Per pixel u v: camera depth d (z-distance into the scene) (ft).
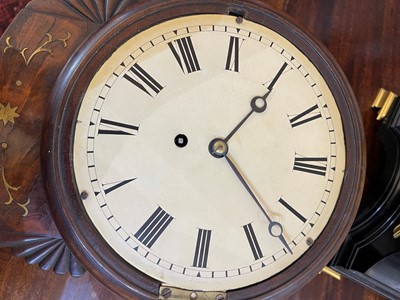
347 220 1.38
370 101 1.77
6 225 1.47
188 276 1.31
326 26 1.76
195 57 1.38
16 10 2.00
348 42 1.78
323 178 1.41
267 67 1.42
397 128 1.62
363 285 1.74
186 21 1.38
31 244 1.48
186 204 1.33
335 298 1.74
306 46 1.43
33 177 1.49
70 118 1.27
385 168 1.68
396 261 1.54
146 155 1.32
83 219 1.25
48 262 1.50
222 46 1.40
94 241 1.26
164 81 1.35
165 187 1.32
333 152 1.42
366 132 1.75
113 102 1.31
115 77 1.32
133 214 1.29
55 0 1.55
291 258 1.36
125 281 1.26
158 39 1.36
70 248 1.26
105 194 1.28
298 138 1.41
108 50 1.31
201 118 1.36
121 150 1.30
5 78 1.51
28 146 1.50
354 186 1.40
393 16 1.83
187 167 1.34
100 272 1.26
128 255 1.28
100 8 1.55
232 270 1.33
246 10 1.40
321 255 1.37
